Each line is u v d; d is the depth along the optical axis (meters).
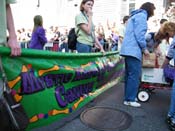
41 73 2.61
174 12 9.37
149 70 4.30
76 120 3.37
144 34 3.86
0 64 1.88
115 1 12.34
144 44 3.87
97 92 4.39
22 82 2.33
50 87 2.79
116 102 4.33
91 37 4.14
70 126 3.16
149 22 9.32
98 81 4.46
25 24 13.99
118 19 12.42
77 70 3.44
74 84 3.42
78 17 3.96
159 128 3.26
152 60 4.20
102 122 3.35
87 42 4.05
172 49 3.90
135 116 3.67
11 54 2.03
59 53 2.92
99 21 12.80
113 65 5.36
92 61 4.16
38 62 2.55
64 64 3.11
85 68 3.77
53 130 2.99
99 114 3.66
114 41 9.47
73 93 3.40
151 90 4.63
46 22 14.36
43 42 4.73
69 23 14.04
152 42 4.43
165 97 4.82
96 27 11.05
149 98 4.49
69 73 3.18
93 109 3.88
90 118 3.47
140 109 4.01
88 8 3.94
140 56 3.95
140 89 4.44
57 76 2.93
